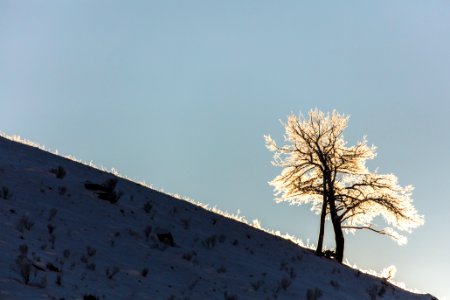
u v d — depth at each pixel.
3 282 8.61
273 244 23.64
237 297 12.90
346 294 18.19
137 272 12.22
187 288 12.41
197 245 17.70
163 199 23.89
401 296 21.36
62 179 19.39
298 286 16.56
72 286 9.62
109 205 18.34
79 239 13.20
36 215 13.87
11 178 16.91
